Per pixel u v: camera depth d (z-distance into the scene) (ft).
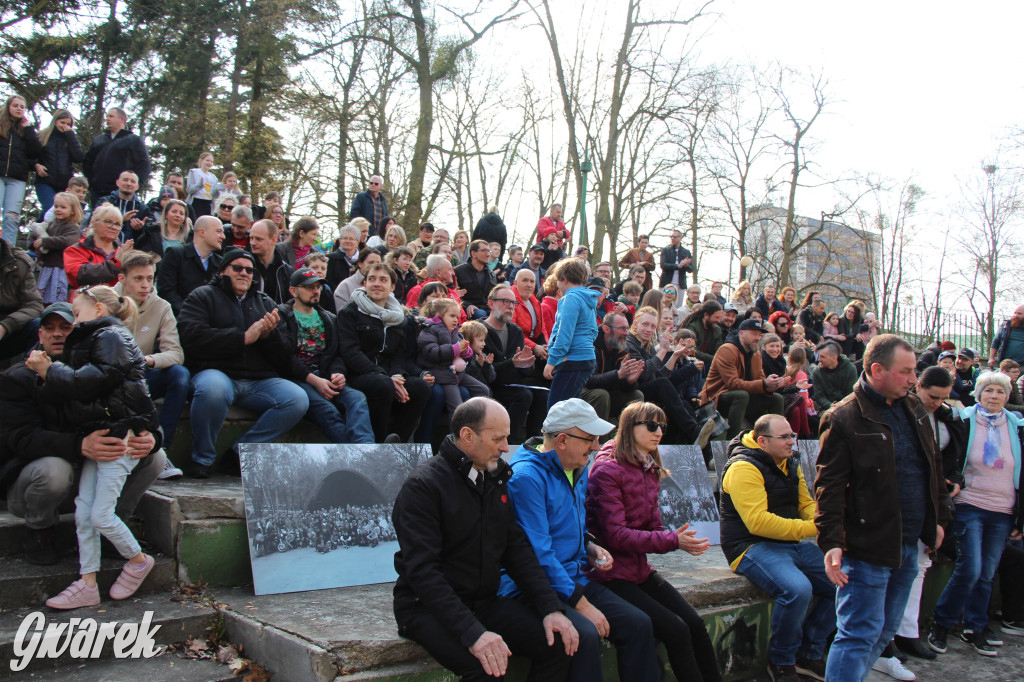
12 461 11.39
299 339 17.39
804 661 15.34
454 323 19.51
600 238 66.39
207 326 15.88
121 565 11.90
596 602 11.68
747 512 15.08
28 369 11.60
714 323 29.55
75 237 21.08
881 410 12.17
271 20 56.18
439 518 10.00
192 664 10.44
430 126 60.08
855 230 91.35
